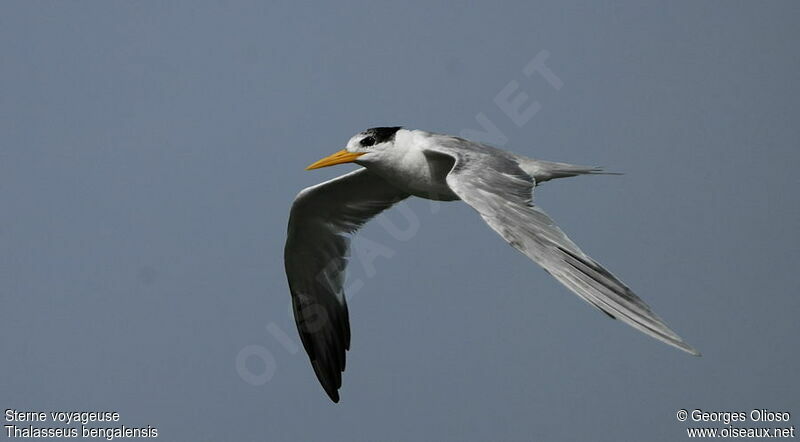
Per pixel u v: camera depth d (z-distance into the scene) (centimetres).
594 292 913
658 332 856
